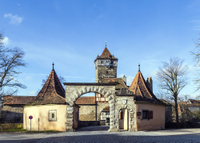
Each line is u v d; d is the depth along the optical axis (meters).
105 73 60.38
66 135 18.69
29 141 14.95
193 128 28.11
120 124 27.48
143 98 24.73
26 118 24.69
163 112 27.23
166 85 32.78
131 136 17.91
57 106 22.94
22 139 16.05
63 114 22.70
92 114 44.19
